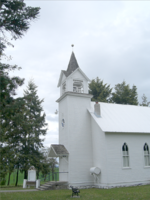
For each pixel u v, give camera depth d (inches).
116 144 893.8
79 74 1060.5
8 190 888.9
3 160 1034.7
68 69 1092.5
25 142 1301.7
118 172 866.1
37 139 1323.8
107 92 2007.9
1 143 1009.5
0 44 494.6
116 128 917.2
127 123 1001.5
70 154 924.6
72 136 951.6
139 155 938.7
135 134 956.0
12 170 1203.9
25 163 1258.6
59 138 1063.0
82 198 609.0
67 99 993.5
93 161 950.4
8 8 520.7
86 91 1054.4
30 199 607.5
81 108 1010.7
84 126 987.3
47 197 639.1
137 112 1181.7
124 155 908.6
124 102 2032.5
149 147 975.0
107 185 831.7
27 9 522.9
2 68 495.5
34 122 1373.0
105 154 862.5
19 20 505.0
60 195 676.7
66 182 891.4
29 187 1023.0
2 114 502.9
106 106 1137.4
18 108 483.5
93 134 972.6
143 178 916.0
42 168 1283.2
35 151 1337.4
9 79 466.3
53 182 890.1
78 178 908.6
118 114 1079.0
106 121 959.6
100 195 657.0
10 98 460.4
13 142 1256.8
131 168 901.2
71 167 910.4
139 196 592.1
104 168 860.6
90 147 969.5
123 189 761.0
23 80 518.6
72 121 971.3
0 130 704.4
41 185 960.9
